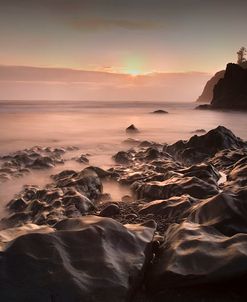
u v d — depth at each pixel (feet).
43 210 27.63
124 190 35.86
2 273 13.33
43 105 362.53
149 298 14.56
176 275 14.74
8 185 37.55
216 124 131.64
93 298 13.01
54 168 46.78
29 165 46.32
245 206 21.26
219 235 17.99
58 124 127.03
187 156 53.21
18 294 12.72
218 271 14.33
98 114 203.21
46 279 13.29
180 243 16.58
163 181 33.68
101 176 39.29
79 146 71.10
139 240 16.72
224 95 299.58
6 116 171.83
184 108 338.54
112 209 27.12
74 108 294.05
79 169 46.65
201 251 15.55
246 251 14.98
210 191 29.09
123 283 13.85
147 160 51.62
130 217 26.30
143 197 31.91
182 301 14.19
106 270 14.20
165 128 113.29
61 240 15.23
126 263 15.02
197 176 33.63
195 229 17.97
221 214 20.74
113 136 90.22
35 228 17.93
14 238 15.31
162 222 24.80
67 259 14.38
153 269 15.89
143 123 135.85
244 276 14.28
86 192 32.35
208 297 14.29
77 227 16.75
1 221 26.91
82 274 13.85
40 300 12.66
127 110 269.44
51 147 67.21
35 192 32.68
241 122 143.13
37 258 14.06
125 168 44.70
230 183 32.04
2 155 58.95
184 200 26.37
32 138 84.89
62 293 12.93
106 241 15.84
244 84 288.30
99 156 58.18
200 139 57.31
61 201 28.73
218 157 48.32
